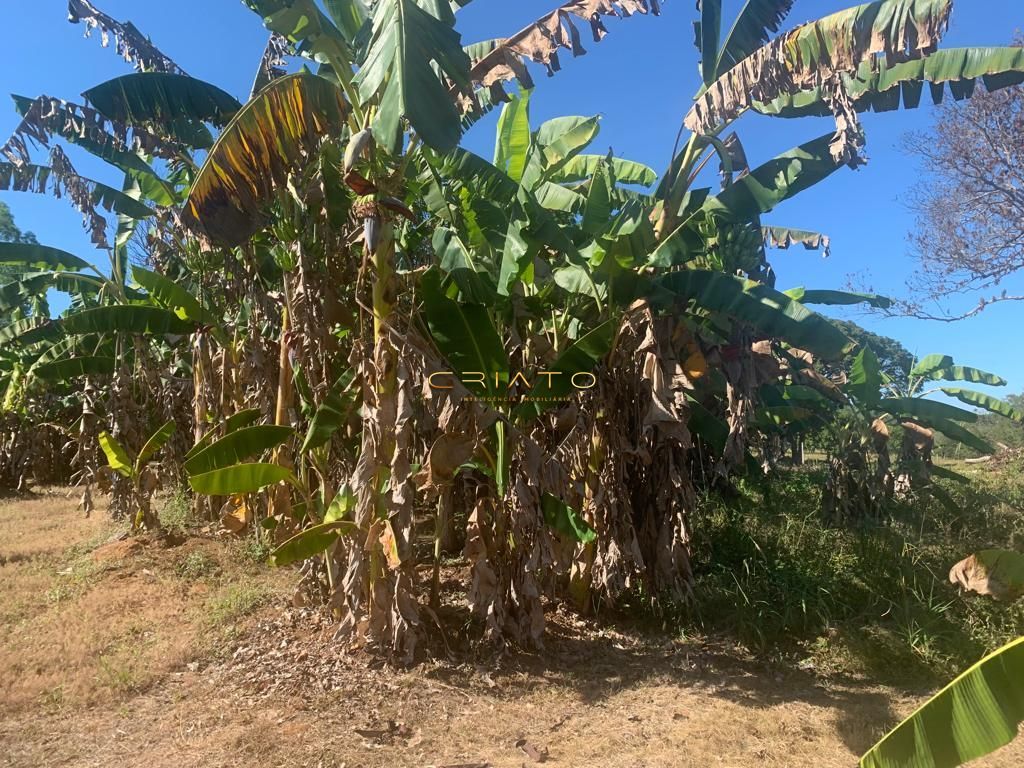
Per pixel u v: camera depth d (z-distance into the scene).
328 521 5.48
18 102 6.80
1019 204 15.23
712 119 5.09
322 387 6.02
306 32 4.86
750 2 5.51
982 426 23.95
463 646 5.59
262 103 4.54
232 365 8.30
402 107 3.62
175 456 10.55
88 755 4.02
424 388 4.90
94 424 9.80
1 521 10.94
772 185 5.99
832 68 4.43
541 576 6.57
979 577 3.01
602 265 5.67
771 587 6.45
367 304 5.93
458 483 8.00
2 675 5.08
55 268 9.55
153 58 7.84
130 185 10.66
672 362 5.73
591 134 7.41
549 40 4.88
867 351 9.53
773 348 8.94
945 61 5.04
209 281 8.39
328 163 6.07
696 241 5.73
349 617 5.32
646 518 6.47
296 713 4.48
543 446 6.45
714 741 4.22
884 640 5.62
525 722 4.51
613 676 5.30
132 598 6.61
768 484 11.30
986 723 2.28
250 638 5.63
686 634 6.16
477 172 5.71
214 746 4.07
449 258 5.99
